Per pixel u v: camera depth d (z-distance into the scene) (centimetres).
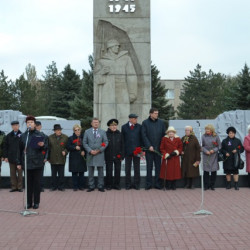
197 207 765
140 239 543
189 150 1008
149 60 1364
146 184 1009
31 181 779
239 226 612
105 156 1007
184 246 510
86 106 3416
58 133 1009
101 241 535
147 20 1366
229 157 996
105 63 1355
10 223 648
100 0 1370
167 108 3472
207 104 5234
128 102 1352
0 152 1027
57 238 552
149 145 989
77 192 969
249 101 3134
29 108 4662
